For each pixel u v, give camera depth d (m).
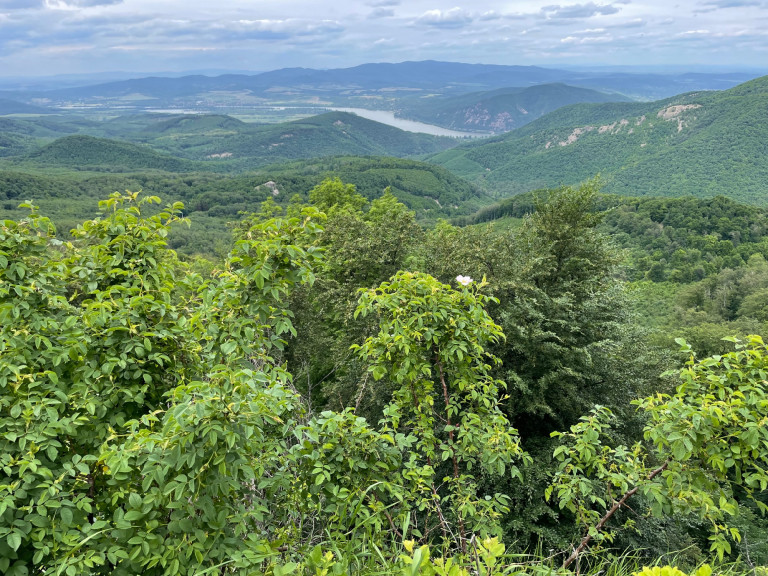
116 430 2.71
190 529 1.95
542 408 9.92
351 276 14.32
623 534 7.84
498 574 1.81
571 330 10.63
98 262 3.42
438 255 12.90
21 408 2.30
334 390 11.32
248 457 2.31
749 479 2.27
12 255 3.03
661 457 2.63
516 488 9.05
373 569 2.08
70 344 2.68
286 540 2.40
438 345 3.39
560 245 12.66
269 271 2.79
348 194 31.66
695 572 1.44
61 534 2.00
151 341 2.97
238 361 2.91
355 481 2.47
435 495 2.90
